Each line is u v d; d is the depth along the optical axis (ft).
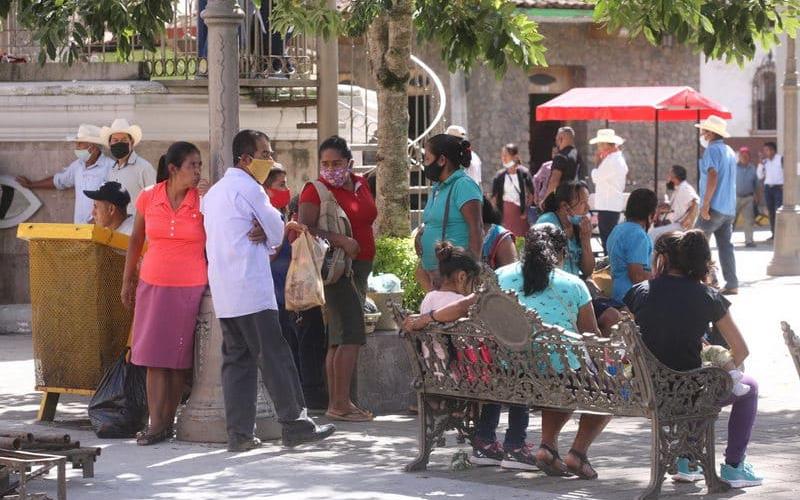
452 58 43.55
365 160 67.36
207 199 33.91
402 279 41.68
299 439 33.71
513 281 30.86
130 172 49.80
